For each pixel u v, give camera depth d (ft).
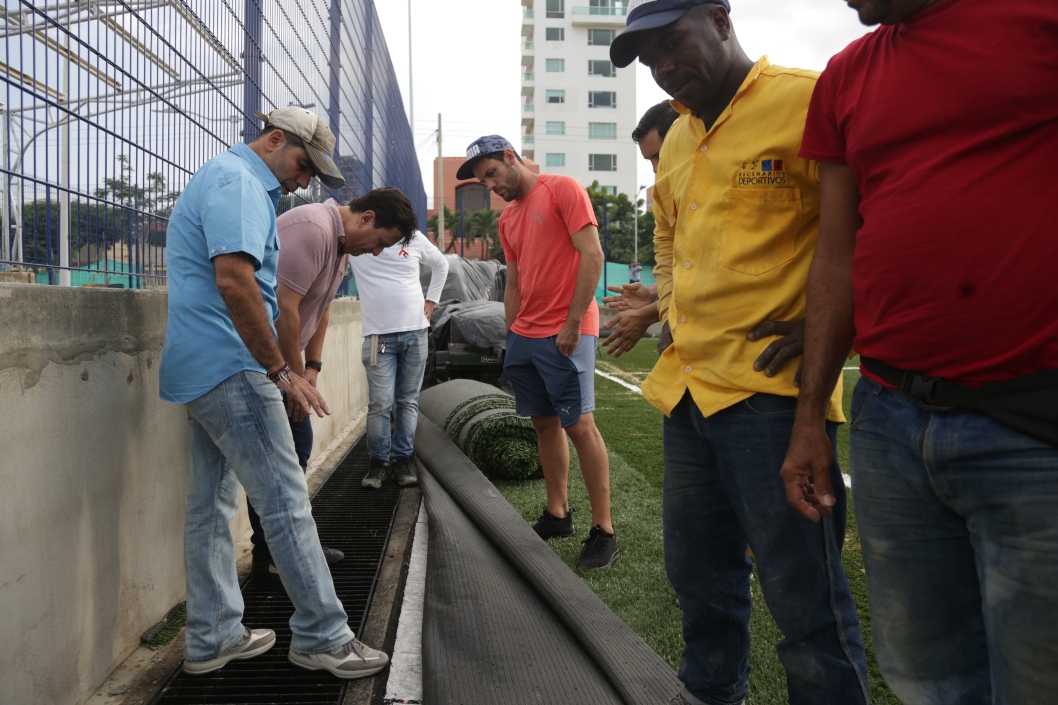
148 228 9.02
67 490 6.84
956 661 4.58
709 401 5.84
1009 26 3.79
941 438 4.03
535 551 10.79
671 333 6.40
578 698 7.24
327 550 11.60
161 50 9.16
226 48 11.51
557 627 8.84
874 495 4.65
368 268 16.03
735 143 5.80
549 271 11.73
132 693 7.58
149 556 8.74
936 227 3.98
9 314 5.96
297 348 10.80
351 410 23.95
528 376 12.23
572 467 18.37
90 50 7.57
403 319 16.06
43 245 7.04
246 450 7.69
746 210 5.75
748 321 5.71
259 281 8.02
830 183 5.04
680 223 6.28
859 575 10.86
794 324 5.65
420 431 19.34
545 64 201.77
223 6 11.39
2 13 6.32
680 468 6.47
